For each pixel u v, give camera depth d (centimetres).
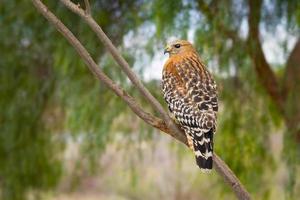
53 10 1259
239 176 1242
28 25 1360
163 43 1137
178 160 1389
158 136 1348
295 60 1200
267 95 1252
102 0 1276
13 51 1414
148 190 1980
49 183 1544
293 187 1173
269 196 1279
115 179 1847
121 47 1216
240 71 1191
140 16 1214
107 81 589
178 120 646
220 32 1135
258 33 1192
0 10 1379
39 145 1499
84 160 1338
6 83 1434
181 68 706
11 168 1491
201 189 1716
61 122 1495
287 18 1165
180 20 1129
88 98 1270
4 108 1450
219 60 1141
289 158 1177
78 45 578
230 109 1241
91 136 1308
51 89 1438
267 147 1260
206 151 601
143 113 604
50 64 1415
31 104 1445
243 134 1239
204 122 622
